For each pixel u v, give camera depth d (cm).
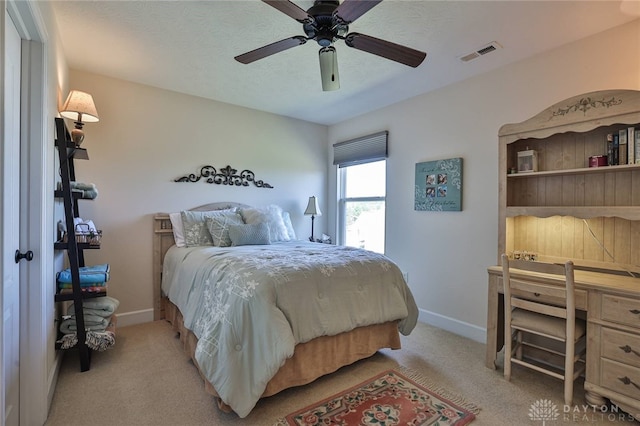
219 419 179
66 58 272
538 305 206
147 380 216
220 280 218
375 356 259
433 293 333
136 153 329
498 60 268
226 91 349
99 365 236
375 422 177
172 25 223
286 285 201
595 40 227
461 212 309
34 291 169
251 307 188
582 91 233
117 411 184
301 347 207
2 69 115
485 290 291
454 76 302
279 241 362
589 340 191
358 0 150
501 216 250
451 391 208
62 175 215
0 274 115
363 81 315
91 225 264
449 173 318
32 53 170
